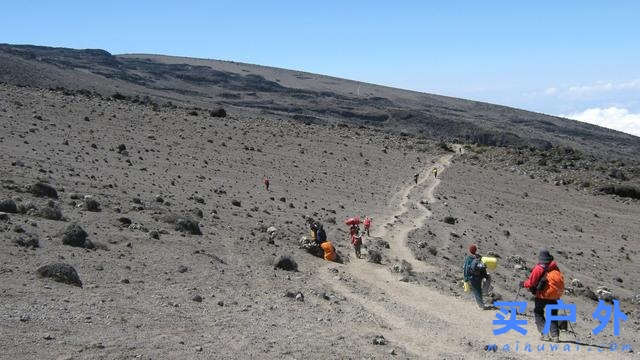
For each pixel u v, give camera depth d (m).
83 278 13.30
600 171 74.56
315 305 14.52
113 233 18.88
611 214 55.53
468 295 18.62
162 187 33.66
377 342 11.58
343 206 39.84
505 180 64.88
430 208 44.09
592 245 41.41
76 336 9.40
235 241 21.88
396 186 53.47
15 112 52.50
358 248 24.09
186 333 10.47
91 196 24.83
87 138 48.25
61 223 18.70
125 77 184.75
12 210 18.98
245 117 84.69
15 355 8.27
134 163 41.88
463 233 36.09
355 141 74.00
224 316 12.05
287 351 10.18
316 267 20.33
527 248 36.28
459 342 12.41
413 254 26.56
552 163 78.12
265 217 30.05
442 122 180.00
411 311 15.33
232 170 47.59
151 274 14.84
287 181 46.84
